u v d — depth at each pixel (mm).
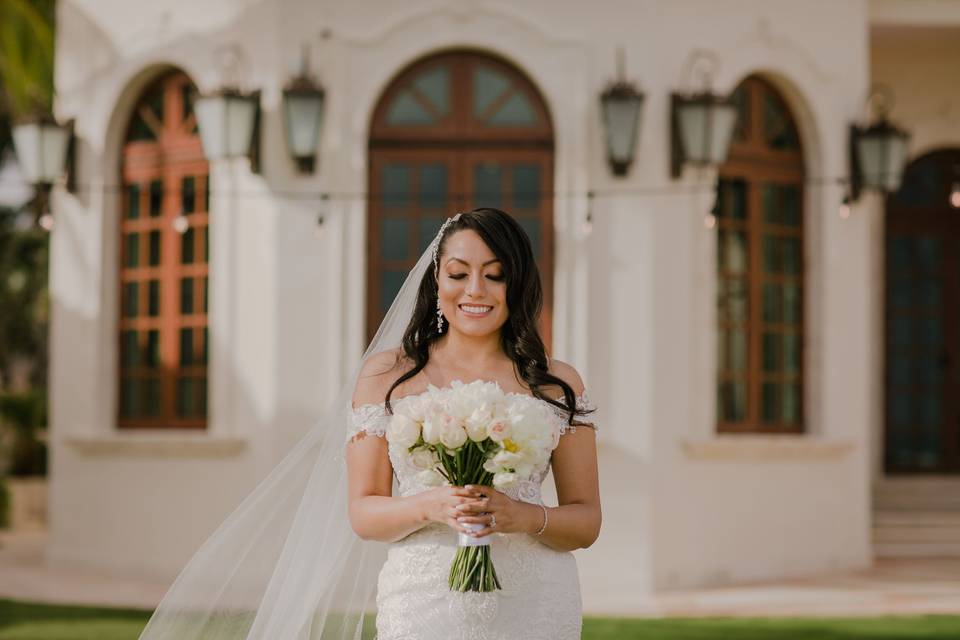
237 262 9375
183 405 9781
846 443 9977
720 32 9609
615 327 9141
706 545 9344
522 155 9336
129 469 9711
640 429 9102
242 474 9281
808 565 9898
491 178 9359
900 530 10992
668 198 9281
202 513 9406
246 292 9336
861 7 10219
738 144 9875
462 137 9359
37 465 14469
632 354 9133
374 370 3463
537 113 9359
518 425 3092
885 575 9766
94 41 10062
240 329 9344
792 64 9914
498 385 3408
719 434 9656
